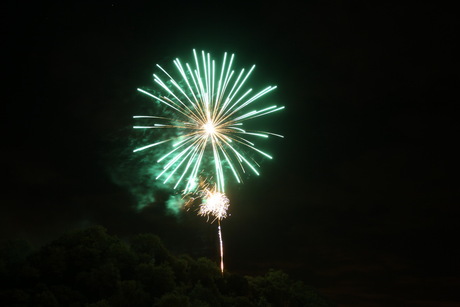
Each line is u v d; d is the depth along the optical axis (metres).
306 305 56.28
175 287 48.41
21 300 42.12
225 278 54.47
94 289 45.44
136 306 45.47
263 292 56.09
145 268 48.78
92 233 51.56
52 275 46.34
